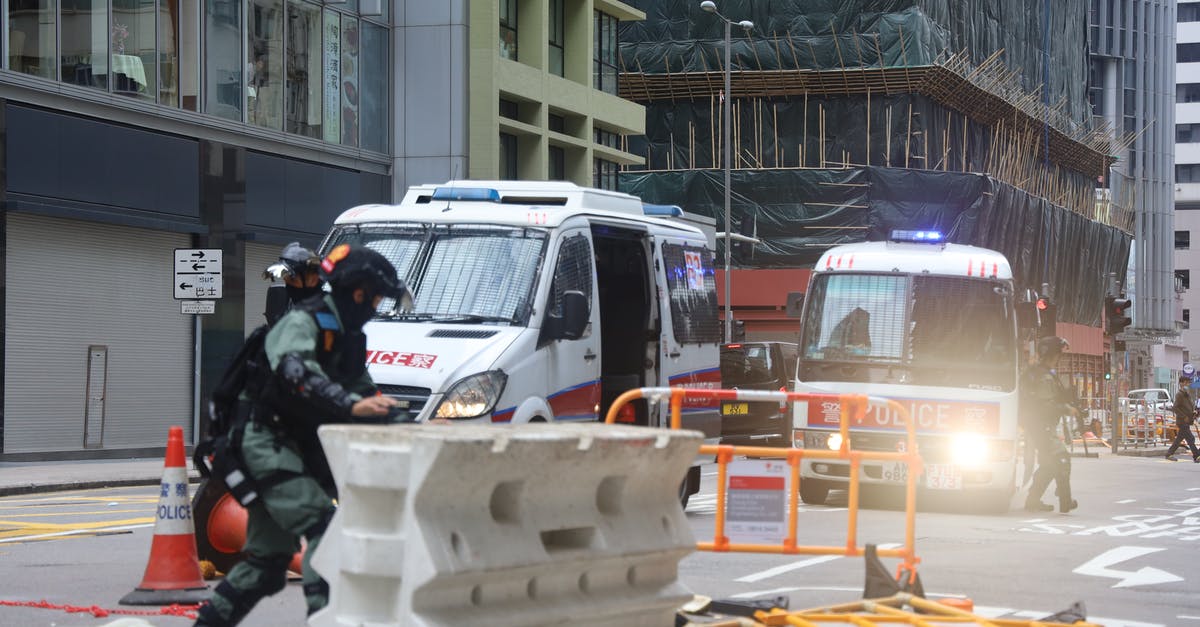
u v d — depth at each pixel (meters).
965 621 8.48
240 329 34.41
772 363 33.03
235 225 34.41
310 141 37.25
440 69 41.12
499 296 14.90
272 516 7.59
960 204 64.56
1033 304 20.31
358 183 39.47
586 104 50.75
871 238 64.75
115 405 31.59
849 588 11.85
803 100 67.19
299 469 7.59
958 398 19.73
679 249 18.22
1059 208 75.94
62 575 12.11
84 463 28.75
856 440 19.95
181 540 10.45
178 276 25.45
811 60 66.06
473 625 6.44
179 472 10.49
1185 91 153.75
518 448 6.47
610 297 17.47
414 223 15.73
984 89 68.88
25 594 11.03
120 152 31.33
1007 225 67.56
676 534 7.68
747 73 66.50
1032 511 20.86
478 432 6.53
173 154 32.78
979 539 16.30
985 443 19.62
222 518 11.09
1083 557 14.77
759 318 65.69
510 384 14.14
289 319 7.50
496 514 6.75
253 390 7.68
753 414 32.56
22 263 29.30
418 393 13.78
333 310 7.59
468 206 15.85
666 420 17.30
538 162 47.38
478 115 43.28
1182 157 153.12
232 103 34.69
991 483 19.66
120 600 10.32
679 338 17.81
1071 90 88.12
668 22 68.06
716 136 68.06
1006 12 76.00
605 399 16.88
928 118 66.75
